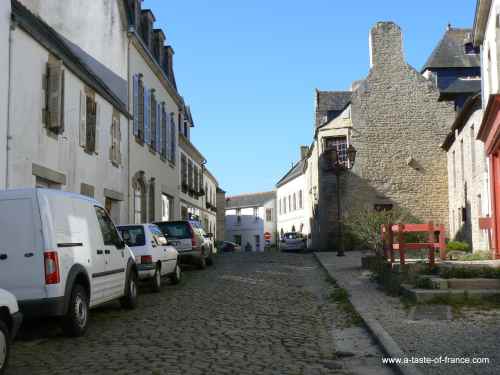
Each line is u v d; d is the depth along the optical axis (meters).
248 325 8.81
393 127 32.06
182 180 33.94
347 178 31.64
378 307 9.69
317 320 9.27
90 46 20.14
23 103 12.50
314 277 16.66
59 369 6.27
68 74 15.21
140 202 23.31
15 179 12.04
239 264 22.38
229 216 76.75
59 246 7.71
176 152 31.06
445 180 31.72
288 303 11.23
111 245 9.75
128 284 10.43
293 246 40.47
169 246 14.85
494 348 6.35
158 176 26.27
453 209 29.02
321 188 32.34
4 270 7.47
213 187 52.75
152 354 6.88
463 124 24.41
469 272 10.49
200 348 7.19
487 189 18.56
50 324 9.09
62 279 7.61
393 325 7.98
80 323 8.12
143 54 23.19
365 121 32.00
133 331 8.50
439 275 10.91
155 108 25.55
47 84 13.79
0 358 5.76
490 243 17.50
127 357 6.76
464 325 7.72
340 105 39.28
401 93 32.25
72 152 15.46
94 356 6.88
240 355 6.77
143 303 11.62
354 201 31.48
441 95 29.20
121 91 20.77
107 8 20.47
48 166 13.81
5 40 11.73
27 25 12.47
